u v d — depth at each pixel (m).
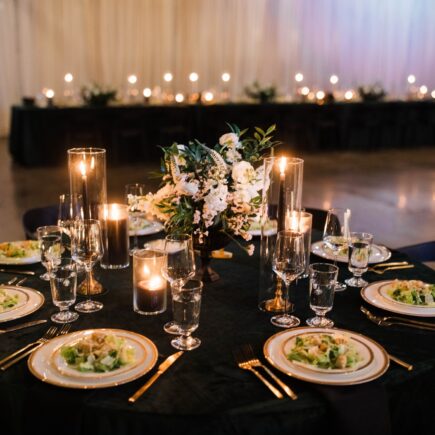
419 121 10.70
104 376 1.38
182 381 1.42
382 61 13.02
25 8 10.16
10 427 1.43
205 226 1.90
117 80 11.12
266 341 1.59
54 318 1.74
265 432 1.32
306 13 12.23
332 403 1.34
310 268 1.75
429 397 1.53
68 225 2.12
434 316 1.78
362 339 1.59
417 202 6.48
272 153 2.02
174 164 1.86
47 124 8.02
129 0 10.93
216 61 11.84
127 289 2.00
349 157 9.43
